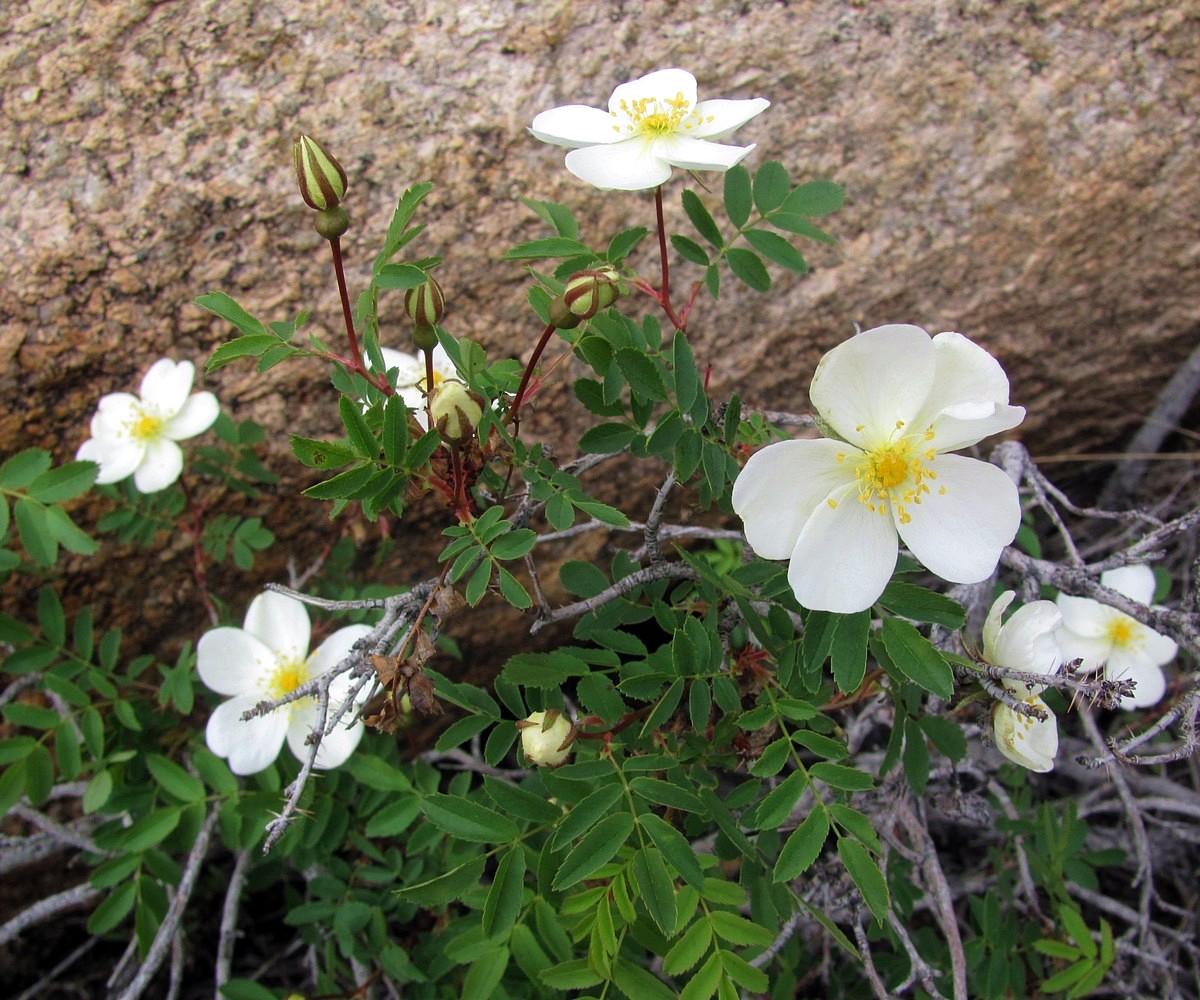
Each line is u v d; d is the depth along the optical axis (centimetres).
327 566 32
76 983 34
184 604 33
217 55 30
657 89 23
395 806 25
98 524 29
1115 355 34
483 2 31
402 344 31
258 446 31
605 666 24
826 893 26
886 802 26
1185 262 32
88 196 30
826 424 19
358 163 30
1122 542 36
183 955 31
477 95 31
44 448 30
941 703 24
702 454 21
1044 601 21
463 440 20
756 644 25
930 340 18
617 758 22
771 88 31
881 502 19
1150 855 30
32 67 30
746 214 24
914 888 27
